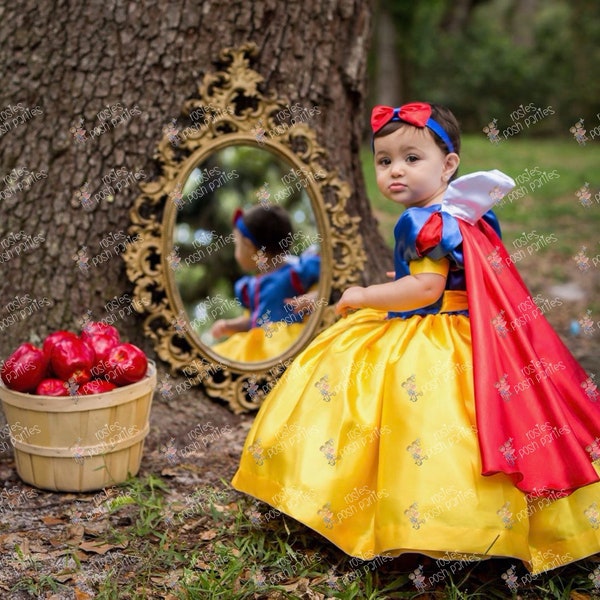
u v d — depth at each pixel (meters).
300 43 3.71
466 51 18.83
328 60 3.80
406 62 16.42
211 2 3.50
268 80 3.68
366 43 3.96
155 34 3.46
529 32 22.34
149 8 3.44
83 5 3.40
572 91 18.20
